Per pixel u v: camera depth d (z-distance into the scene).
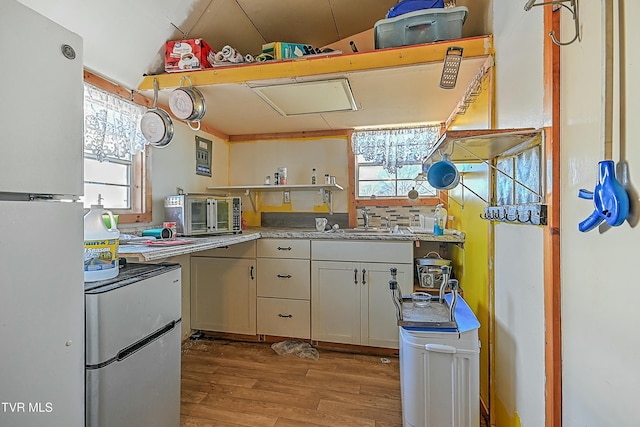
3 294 0.75
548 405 1.02
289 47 1.96
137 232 2.17
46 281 0.86
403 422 1.51
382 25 1.79
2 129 0.76
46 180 0.86
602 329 0.77
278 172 3.11
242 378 2.04
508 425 1.40
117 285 1.17
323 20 2.34
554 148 1.00
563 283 0.96
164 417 1.39
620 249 0.70
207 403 1.77
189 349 2.47
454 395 1.38
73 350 0.95
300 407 1.74
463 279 2.19
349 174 3.08
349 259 2.39
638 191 0.64
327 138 3.14
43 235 0.85
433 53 1.67
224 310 2.62
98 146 1.84
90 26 1.63
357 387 1.94
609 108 0.71
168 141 2.09
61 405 0.90
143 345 1.28
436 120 2.75
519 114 1.27
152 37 1.91
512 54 1.34
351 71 1.79
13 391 0.78
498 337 1.51
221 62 1.95
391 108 2.42
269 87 2.00
